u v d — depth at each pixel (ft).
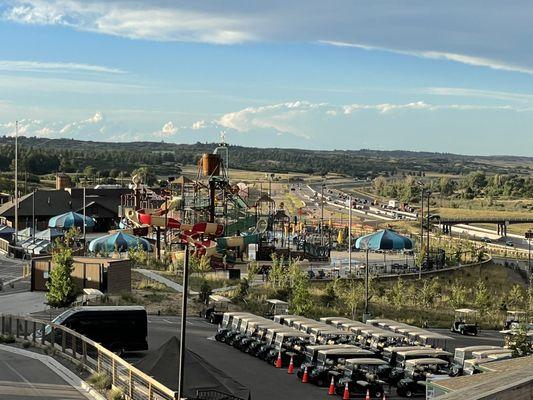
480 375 82.69
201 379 88.79
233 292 237.45
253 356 150.10
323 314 218.79
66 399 100.94
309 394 121.90
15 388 106.22
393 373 127.34
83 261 226.79
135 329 137.18
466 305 271.69
